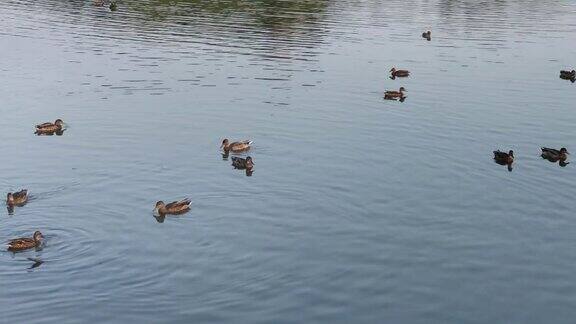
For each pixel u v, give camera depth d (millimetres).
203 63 66625
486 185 42750
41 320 29859
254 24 83312
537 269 34281
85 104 55375
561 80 64438
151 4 93625
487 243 36438
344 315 30609
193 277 33062
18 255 34438
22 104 55312
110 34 77375
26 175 43312
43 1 95875
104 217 38281
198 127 50906
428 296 32062
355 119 53031
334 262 34438
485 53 73438
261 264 34125
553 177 44062
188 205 39156
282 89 59594
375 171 44188
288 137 49344
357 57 70500
